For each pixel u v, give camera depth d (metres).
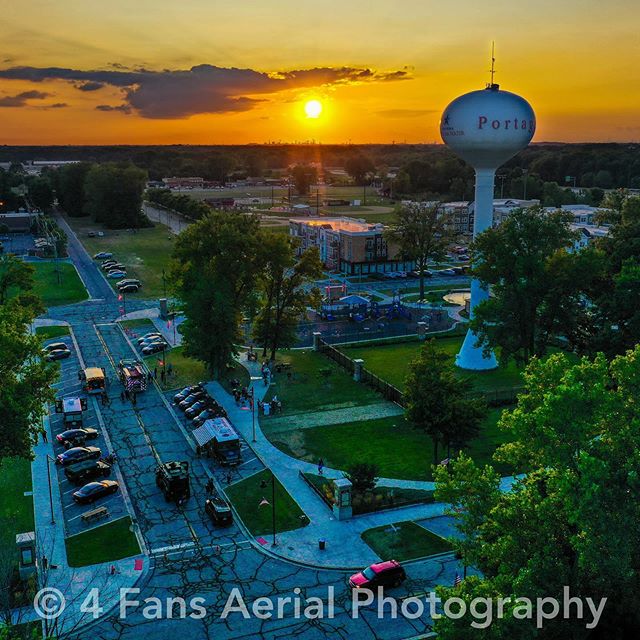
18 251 187.38
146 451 68.50
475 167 91.06
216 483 62.03
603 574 31.92
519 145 87.56
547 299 77.38
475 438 67.69
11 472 63.44
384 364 94.94
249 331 111.06
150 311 124.12
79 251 188.88
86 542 52.69
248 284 94.19
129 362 93.81
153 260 175.62
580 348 82.81
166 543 52.75
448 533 53.72
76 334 109.88
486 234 81.69
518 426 35.31
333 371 92.06
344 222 183.62
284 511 57.19
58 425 73.62
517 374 90.38
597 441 33.62
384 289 144.50
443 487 38.88
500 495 37.50
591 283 83.19
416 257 138.75
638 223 95.00
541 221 80.50
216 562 50.41
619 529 30.36
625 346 73.75
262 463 65.75
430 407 61.66
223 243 90.94
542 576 32.97
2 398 50.47
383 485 61.12
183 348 93.38
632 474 30.72
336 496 55.72
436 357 63.94
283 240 93.94
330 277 155.38
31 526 54.62
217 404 78.44
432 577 48.38
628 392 35.00
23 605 44.94
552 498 33.78
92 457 65.44
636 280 73.38
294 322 97.06
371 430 73.00
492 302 79.81
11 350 52.97
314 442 70.19
